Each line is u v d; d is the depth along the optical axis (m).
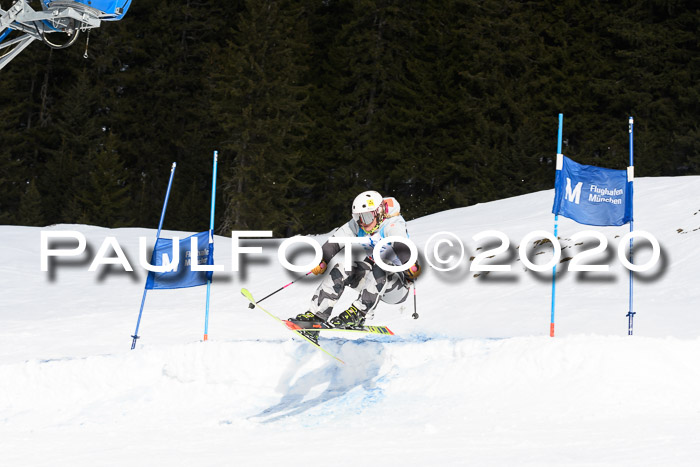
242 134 96.62
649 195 43.56
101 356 19.77
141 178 120.31
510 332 25.70
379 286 15.67
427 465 11.62
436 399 16.70
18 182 113.94
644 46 100.44
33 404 18.73
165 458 13.14
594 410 15.05
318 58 115.31
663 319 25.03
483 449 12.54
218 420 16.91
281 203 97.62
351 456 12.54
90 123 116.56
